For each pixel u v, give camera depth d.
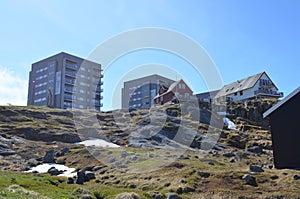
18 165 28.97
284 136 20.33
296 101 20.30
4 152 32.75
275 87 73.62
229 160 28.78
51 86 82.12
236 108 59.88
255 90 71.56
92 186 19.86
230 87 79.62
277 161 20.36
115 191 17.91
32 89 87.50
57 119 52.94
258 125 54.81
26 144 37.41
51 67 83.88
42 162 30.59
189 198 17.14
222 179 19.84
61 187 18.95
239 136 44.19
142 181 20.75
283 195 16.88
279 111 20.81
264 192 17.66
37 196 13.80
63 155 32.66
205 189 18.48
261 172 21.34
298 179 19.08
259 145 40.50
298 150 19.61
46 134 42.59
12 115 50.97
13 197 12.50
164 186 19.31
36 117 52.53
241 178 20.05
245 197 16.92
